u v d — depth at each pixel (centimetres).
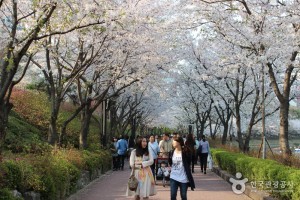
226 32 1612
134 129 4281
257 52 1546
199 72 2569
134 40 1661
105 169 2022
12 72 892
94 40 1456
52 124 1479
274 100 3045
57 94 1478
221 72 2042
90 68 1980
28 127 2056
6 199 594
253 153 1830
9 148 1516
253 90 2383
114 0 1420
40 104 2598
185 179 791
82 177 1302
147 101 3812
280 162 1336
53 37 1502
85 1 1098
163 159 1405
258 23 1497
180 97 3356
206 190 1249
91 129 3238
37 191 799
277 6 1438
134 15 1407
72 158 1277
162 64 2159
